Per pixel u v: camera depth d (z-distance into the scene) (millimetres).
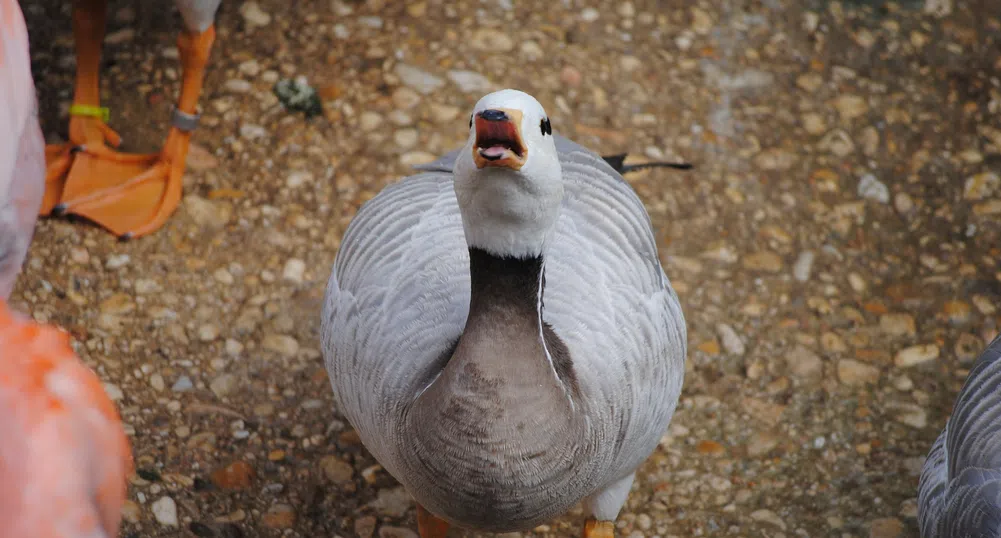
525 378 2369
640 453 2916
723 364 4070
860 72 5371
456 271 2732
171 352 3855
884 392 4016
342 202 4465
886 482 3697
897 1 5695
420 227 2893
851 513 3594
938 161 4949
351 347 2785
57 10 5031
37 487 1312
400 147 4688
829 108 5156
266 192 4457
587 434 2525
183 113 4262
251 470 3543
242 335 3969
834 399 3980
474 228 2279
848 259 4512
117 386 3693
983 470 2695
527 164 2133
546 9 5438
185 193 4395
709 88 5184
